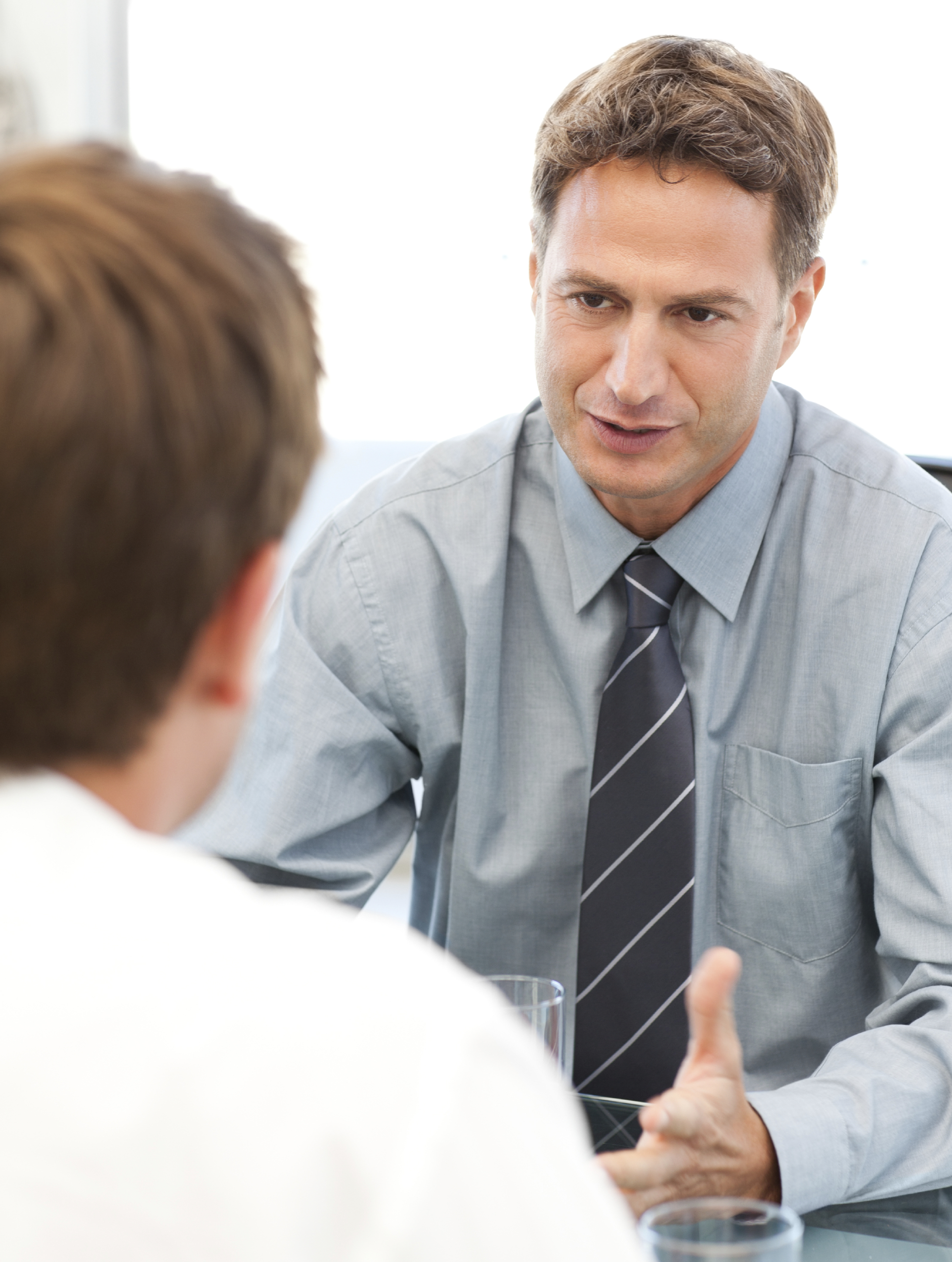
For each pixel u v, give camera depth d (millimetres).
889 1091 1079
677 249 1211
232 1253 394
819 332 3244
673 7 3275
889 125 3141
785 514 1447
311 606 1497
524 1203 419
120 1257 396
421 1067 418
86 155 478
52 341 425
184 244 457
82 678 453
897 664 1366
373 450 3592
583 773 1464
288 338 481
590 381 1280
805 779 1392
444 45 3443
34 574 433
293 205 3570
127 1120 403
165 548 448
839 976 1428
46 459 422
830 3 3133
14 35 3635
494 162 3469
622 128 1207
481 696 1464
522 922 1488
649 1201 887
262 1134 403
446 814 1545
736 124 1202
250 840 1396
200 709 504
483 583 1463
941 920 1260
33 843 449
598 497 1422
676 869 1364
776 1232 614
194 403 442
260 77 3559
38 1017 414
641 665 1407
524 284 3500
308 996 427
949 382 3205
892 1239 974
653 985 1351
